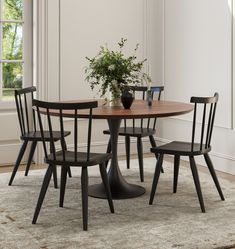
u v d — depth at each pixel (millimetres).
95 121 6223
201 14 5691
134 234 3510
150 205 4215
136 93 6406
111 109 4285
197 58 5793
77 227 3656
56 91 5934
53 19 5832
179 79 6109
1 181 5008
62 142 3699
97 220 3818
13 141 5816
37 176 5219
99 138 6277
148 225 3703
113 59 4422
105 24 6180
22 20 5793
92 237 3449
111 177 4562
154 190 4219
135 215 3943
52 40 5848
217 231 3574
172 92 6254
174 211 4047
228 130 5422
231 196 4477
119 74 4426
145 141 6598
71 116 3893
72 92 6035
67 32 5938
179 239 3410
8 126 5754
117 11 6242
